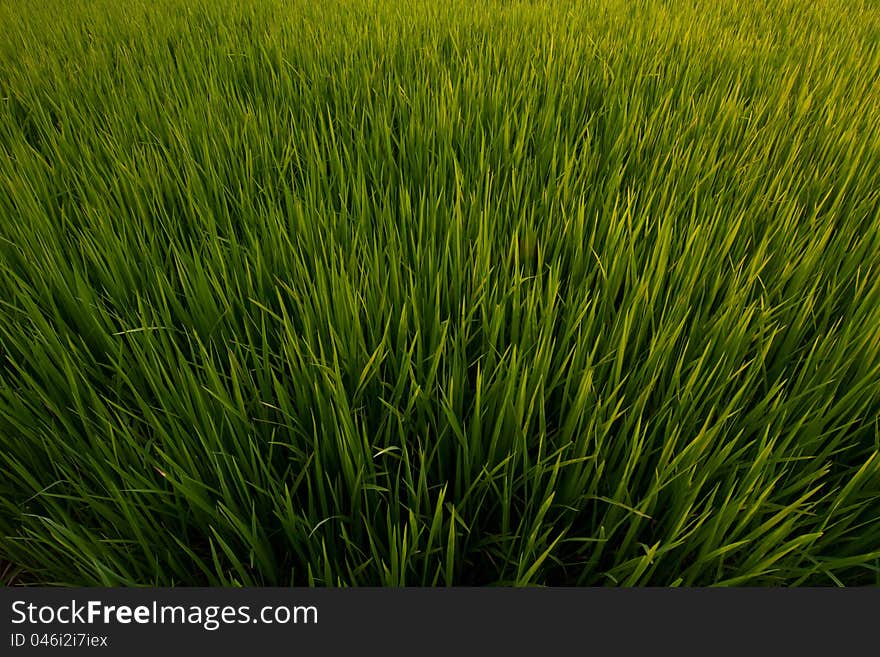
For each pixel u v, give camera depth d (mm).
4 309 1519
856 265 1652
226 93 2756
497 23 3717
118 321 1499
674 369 1336
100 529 1167
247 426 1169
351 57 3066
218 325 1459
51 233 1702
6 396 1244
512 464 1150
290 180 2145
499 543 1175
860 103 2707
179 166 2178
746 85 2902
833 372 1280
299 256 1597
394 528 973
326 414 1173
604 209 1766
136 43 3545
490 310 1448
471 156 2162
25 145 2287
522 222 1688
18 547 1160
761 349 1333
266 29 3725
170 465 1104
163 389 1217
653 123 2363
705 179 1961
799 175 2061
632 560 999
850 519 1062
